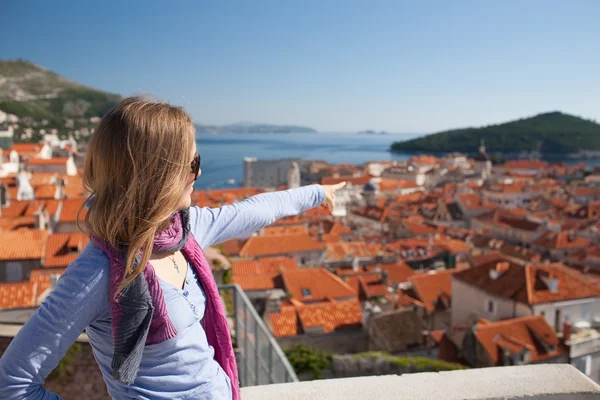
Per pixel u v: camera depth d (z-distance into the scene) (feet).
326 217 308.19
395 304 135.54
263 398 12.11
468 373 13.14
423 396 12.13
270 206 11.23
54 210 158.20
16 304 69.77
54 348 7.29
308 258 216.33
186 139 8.05
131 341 7.54
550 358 99.71
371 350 103.65
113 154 7.64
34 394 7.32
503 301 124.26
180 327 8.14
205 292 9.21
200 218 10.14
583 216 362.74
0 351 52.06
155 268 8.32
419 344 101.50
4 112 611.47
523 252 236.02
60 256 111.14
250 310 42.65
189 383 8.25
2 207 155.84
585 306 122.83
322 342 103.76
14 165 301.63
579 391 12.37
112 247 7.63
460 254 223.71
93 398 49.57
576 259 238.68
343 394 12.23
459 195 386.73
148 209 7.62
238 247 216.13
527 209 417.08
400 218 325.83
